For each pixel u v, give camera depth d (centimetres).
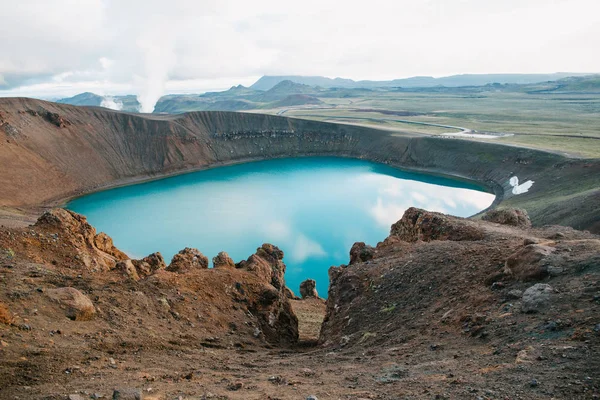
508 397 963
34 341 1458
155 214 12075
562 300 1548
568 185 11500
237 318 2761
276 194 14612
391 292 2662
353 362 1670
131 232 10344
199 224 10969
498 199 13362
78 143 16912
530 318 1520
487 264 2358
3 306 1566
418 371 1323
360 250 3981
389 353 1700
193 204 13288
